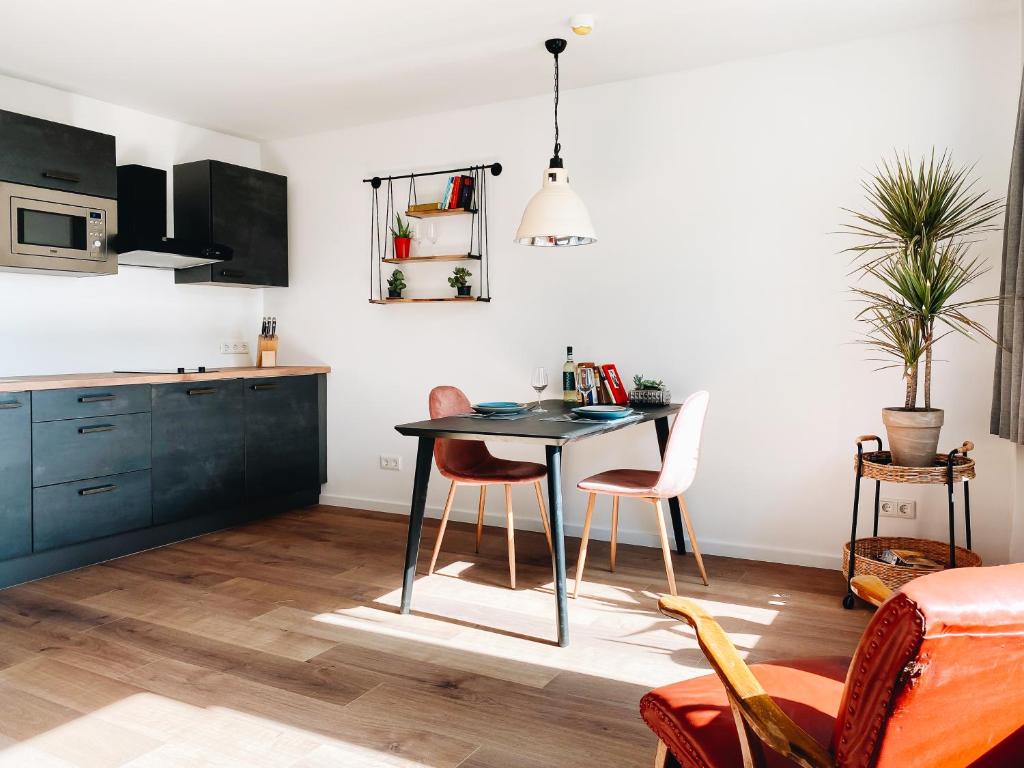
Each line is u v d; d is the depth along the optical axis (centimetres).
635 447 412
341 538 425
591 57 371
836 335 362
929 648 92
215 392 432
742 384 383
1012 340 293
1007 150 325
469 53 363
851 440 360
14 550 338
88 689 239
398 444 488
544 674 249
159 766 196
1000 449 329
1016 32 321
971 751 106
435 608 312
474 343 457
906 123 344
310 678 246
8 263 355
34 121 364
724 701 142
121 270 443
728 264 384
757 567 369
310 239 511
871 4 313
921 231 292
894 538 334
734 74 378
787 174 369
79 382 361
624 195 408
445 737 210
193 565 372
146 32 336
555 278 430
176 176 469
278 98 429
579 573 325
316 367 501
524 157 435
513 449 449
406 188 474
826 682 147
